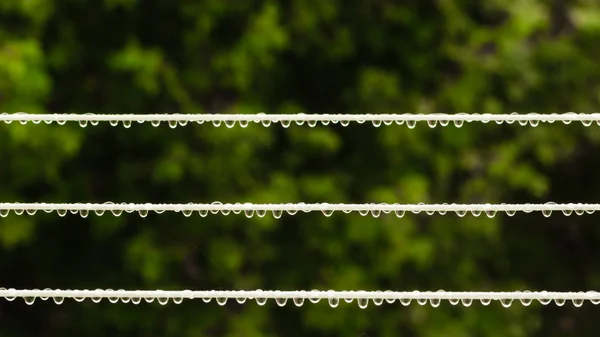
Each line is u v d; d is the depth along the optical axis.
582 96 12.01
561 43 11.83
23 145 10.43
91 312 11.73
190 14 11.14
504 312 11.78
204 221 11.19
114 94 11.27
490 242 11.95
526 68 11.50
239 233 11.32
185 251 11.12
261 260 11.30
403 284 11.57
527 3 11.62
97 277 11.83
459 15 11.58
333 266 11.33
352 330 11.30
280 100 11.91
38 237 11.94
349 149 11.92
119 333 11.68
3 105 10.26
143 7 11.41
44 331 12.00
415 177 11.27
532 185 11.61
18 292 4.37
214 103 11.37
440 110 11.57
